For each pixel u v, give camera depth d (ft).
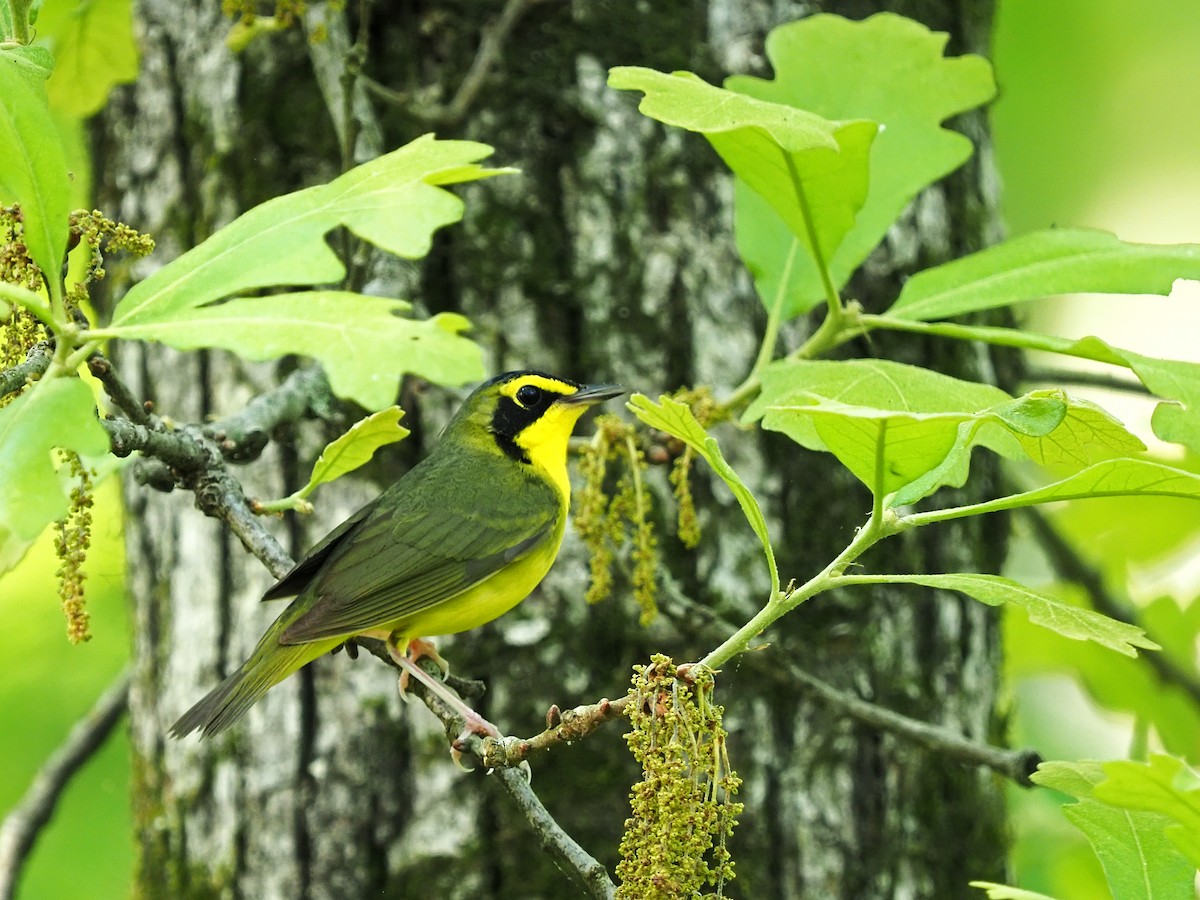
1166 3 58.59
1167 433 22.77
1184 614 44.42
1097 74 61.16
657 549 33.86
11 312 22.39
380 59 35.81
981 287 26.73
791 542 34.53
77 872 47.16
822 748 33.99
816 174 24.89
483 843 33.09
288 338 18.08
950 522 36.58
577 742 33.14
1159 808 16.10
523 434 33.06
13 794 47.52
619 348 34.53
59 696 49.01
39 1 24.13
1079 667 44.32
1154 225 63.31
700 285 34.83
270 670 28.86
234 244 19.90
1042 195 63.52
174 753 36.14
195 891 35.24
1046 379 40.29
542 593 33.91
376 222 19.45
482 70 33.55
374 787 33.73
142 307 19.48
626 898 18.04
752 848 33.24
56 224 19.34
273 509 26.14
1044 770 21.01
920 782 35.04
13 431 18.06
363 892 33.50
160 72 37.93
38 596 49.57
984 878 36.14
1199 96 60.34
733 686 33.65
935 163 29.91
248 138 36.45
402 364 17.61
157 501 37.52
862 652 34.78
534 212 34.73
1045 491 19.36
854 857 34.01
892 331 36.01
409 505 31.01
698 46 35.50
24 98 19.44
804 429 23.53
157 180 37.99
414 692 28.81
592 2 35.22
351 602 29.07
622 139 34.91
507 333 34.45
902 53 30.27
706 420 29.76
